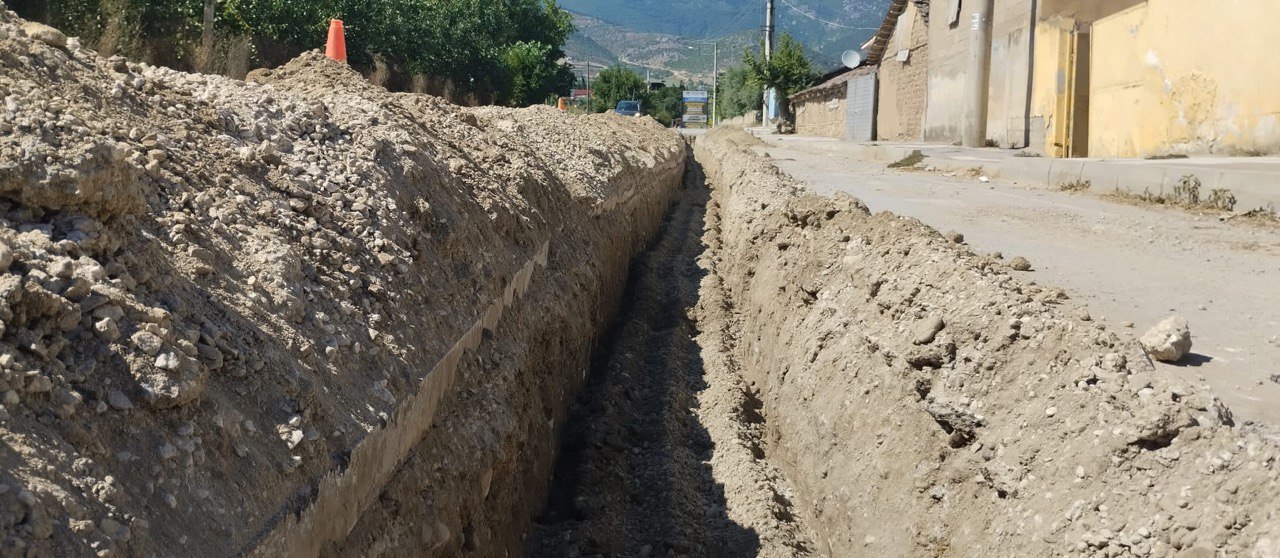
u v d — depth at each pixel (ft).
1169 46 56.24
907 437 16.72
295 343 11.91
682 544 18.70
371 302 14.29
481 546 15.15
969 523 14.49
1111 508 12.05
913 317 17.95
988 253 27.81
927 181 54.03
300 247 13.99
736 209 45.32
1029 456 13.78
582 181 33.53
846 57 145.48
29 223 10.24
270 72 23.57
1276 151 48.37
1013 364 15.21
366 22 79.51
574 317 25.00
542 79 155.43
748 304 32.17
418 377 14.06
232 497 9.48
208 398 10.07
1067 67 68.08
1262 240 30.91
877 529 16.47
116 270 10.40
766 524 19.29
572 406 24.27
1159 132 57.57
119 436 8.93
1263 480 10.93
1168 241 30.68
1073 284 23.39
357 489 11.59
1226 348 17.61
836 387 20.53
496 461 16.10
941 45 97.60
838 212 27.02
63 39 13.88
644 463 22.45
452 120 26.30
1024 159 61.67
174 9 53.78
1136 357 13.84
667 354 28.86
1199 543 10.91
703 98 250.37
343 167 16.85
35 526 7.49
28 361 8.68
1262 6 48.49
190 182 13.34
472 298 17.93
